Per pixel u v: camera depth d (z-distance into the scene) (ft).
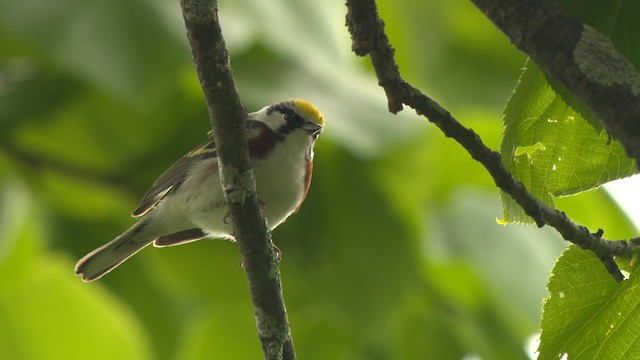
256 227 19.75
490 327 41.14
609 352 18.11
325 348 40.34
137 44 31.17
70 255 41.81
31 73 39.83
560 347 18.26
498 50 40.34
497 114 40.04
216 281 40.16
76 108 39.78
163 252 40.04
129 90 30.58
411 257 38.27
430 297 41.47
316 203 38.75
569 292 18.25
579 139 18.20
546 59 13.55
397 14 38.91
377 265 38.19
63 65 31.17
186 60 31.42
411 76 39.60
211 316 40.91
